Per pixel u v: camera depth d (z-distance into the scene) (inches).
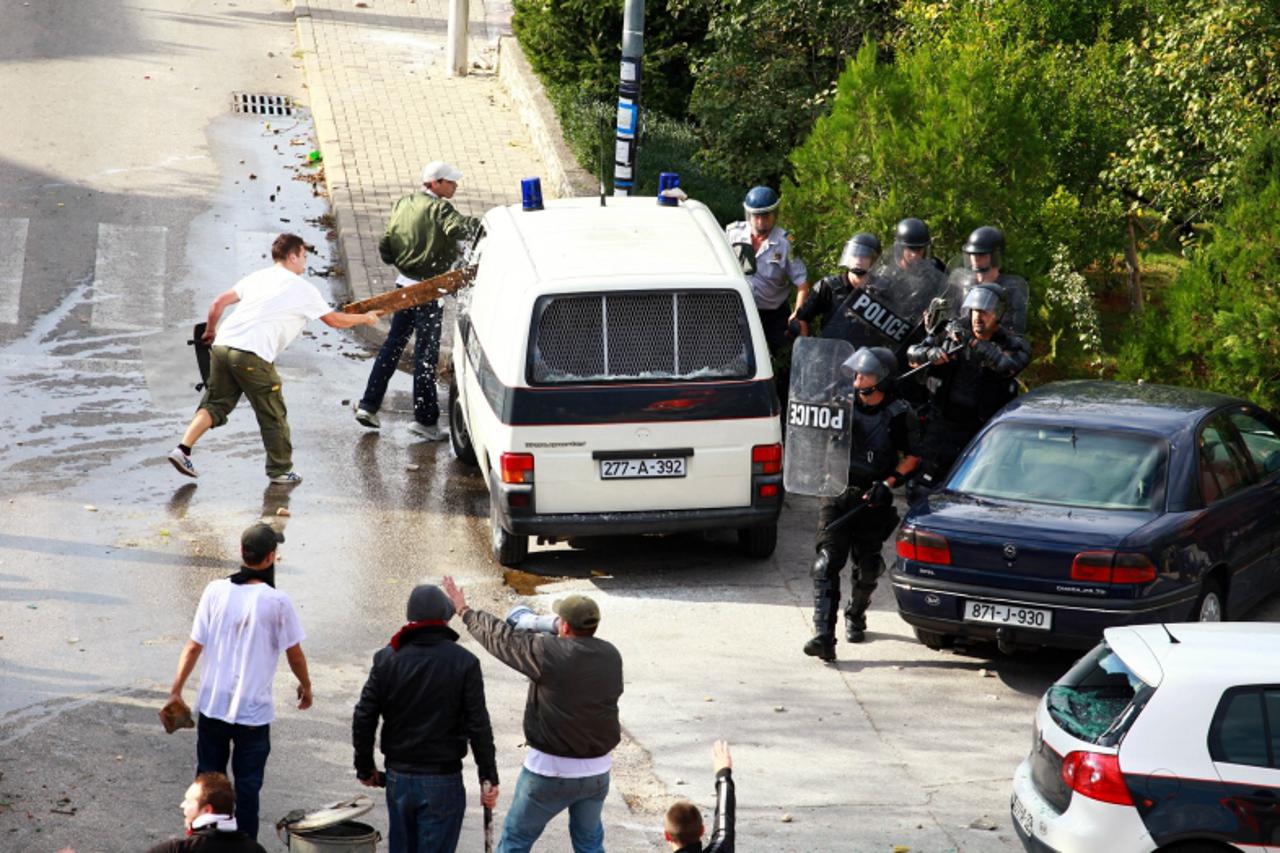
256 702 884.6
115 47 3075.8
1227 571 1170.6
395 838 836.6
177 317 1952.5
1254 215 1545.3
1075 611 1091.9
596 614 837.2
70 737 1032.2
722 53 2299.5
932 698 1156.5
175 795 967.6
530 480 1310.3
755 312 1343.5
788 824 966.4
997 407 1390.3
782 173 2260.1
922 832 961.5
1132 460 1170.6
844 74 1755.7
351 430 1701.5
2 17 3184.1
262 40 3230.8
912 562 1144.2
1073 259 1833.2
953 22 1988.2
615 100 2581.2
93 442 1600.6
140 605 1250.6
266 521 1440.7
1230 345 1513.3
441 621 835.4
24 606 1231.5
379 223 2292.1
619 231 1433.3
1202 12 1744.6
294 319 1507.1
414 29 3339.1
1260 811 784.9
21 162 2438.5
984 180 1648.6
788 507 1563.7
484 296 1467.8
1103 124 1892.2
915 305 1467.8
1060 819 816.9
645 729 1093.1
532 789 835.4
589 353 1315.2
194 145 2608.3
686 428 1321.4
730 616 1295.5
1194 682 804.6
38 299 1966.0
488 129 2751.0
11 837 897.5
